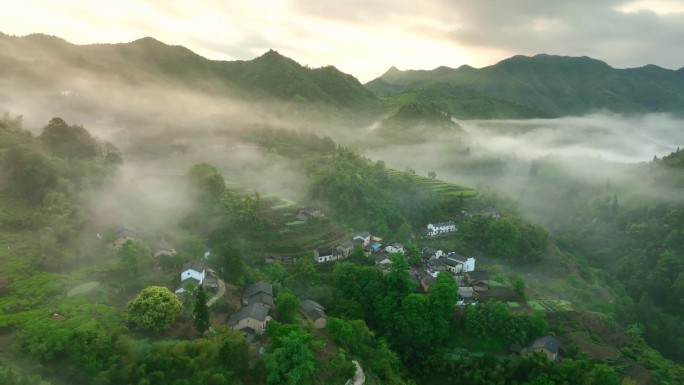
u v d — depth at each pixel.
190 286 91.31
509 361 100.62
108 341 64.06
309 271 122.56
